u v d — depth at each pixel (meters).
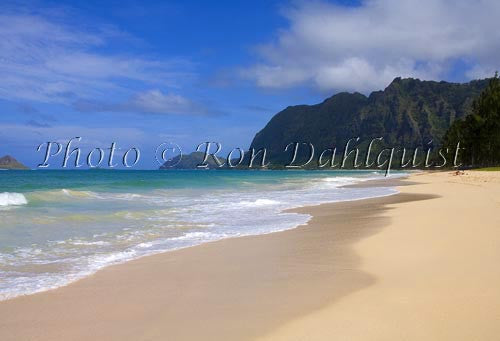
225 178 64.81
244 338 5.16
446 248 9.84
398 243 10.83
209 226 15.23
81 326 5.75
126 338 5.32
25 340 5.32
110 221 15.88
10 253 10.27
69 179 53.69
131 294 7.16
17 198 21.44
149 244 11.73
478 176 56.28
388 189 37.16
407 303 6.14
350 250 10.41
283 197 28.59
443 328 5.18
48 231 13.37
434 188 35.84
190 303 6.64
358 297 6.57
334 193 32.75
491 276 7.34
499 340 4.82
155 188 36.72
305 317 5.79
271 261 9.56
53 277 8.25
